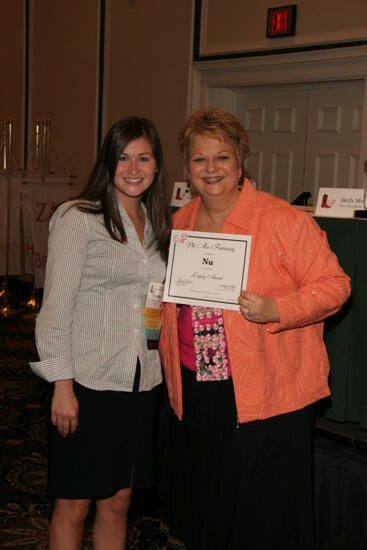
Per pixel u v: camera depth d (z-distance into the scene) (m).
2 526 2.54
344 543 2.36
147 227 1.96
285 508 1.89
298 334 1.88
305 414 1.90
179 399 1.98
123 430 1.92
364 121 5.07
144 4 6.51
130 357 1.89
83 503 1.96
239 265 1.81
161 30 6.38
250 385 1.81
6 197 6.14
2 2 8.20
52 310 1.79
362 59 4.98
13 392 4.08
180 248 1.89
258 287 1.81
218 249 1.84
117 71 6.87
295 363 1.87
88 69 7.18
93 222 1.83
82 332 1.86
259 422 1.84
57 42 7.53
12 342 5.20
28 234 6.19
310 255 1.80
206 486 1.97
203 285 1.84
